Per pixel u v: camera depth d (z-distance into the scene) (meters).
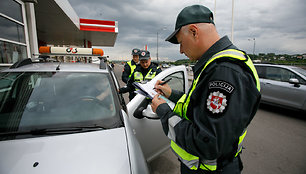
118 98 1.65
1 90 1.45
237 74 0.65
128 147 1.13
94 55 2.97
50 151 1.02
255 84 0.68
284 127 3.86
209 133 0.63
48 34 14.38
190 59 0.93
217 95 0.65
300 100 4.39
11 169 0.89
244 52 0.77
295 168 2.36
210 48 0.79
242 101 0.63
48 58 2.34
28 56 4.63
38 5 7.68
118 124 1.35
